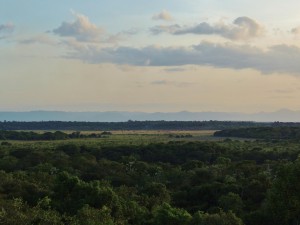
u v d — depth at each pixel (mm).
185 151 149375
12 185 84062
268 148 156000
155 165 126812
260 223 68688
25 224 55375
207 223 58906
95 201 68500
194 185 100938
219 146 157625
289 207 66625
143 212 69688
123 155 147000
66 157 131625
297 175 68125
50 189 83188
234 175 104438
